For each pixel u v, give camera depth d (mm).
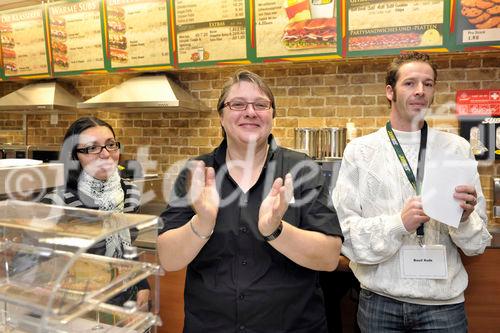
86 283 687
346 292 2090
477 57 2484
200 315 1100
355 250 1412
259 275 1068
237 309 1059
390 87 1499
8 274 699
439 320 1368
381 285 1406
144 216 842
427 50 2277
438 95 2574
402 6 2270
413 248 1385
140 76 3115
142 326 767
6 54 3311
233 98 1103
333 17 2396
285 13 2488
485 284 1856
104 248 793
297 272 1088
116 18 2871
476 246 1362
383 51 2348
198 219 992
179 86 3119
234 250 1087
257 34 2568
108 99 2910
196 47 2725
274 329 1060
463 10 2178
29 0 3150
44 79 3527
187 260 1041
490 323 1861
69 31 3041
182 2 2680
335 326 2086
